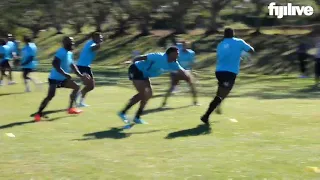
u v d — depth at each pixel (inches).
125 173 326.3
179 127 487.5
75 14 1704.0
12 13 1561.3
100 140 432.1
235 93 812.6
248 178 311.1
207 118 492.7
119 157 369.1
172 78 633.0
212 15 1795.0
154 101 690.2
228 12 1889.8
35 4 1566.2
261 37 1627.7
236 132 459.2
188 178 313.6
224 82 488.7
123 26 2059.5
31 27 1844.2
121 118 506.3
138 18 1876.2
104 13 1827.0
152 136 446.9
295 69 1326.3
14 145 416.8
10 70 948.6
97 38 634.8
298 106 619.8
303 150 382.6
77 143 420.8
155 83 1027.9
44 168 341.4
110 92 818.8
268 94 792.9
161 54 488.1
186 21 1807.3
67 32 2402.8
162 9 1711.4
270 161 350.9
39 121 534.9
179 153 379.2
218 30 1888.5
